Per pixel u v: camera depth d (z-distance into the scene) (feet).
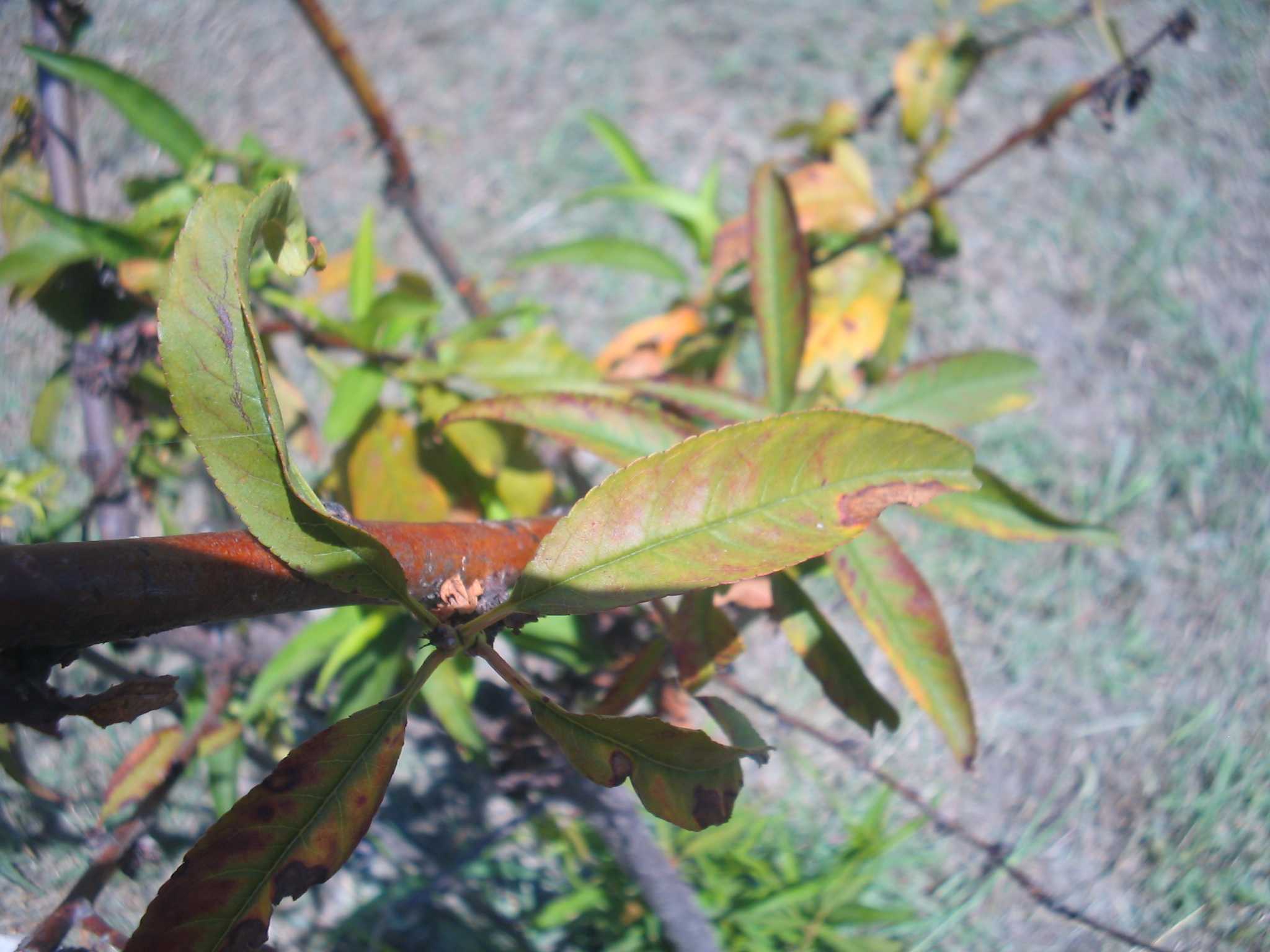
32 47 1.16
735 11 3.57
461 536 0.64
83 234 1.15
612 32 3.54
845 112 1.65
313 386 2.51
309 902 2.16
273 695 1.60
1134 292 2.91
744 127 3.28
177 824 1.94
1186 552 2.56
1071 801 2.27
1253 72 3.27
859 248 1.55
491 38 3.53
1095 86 1.47
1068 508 2.63
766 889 1.96
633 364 1.61
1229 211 3.04
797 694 2.39
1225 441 2.69
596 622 1.39
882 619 0.99
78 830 1.53
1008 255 2.97
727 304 1.62
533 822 2.03
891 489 0.63
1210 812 2.22
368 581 0.57
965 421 1.18
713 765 0.59
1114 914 2.12
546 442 1.63
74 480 1.90
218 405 0.54
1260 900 2.08
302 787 0.56
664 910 1.75
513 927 2.12
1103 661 2.45
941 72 1.59
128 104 1.20
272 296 1.31
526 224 3.08
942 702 0.99
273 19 3.52
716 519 0.62
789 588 1.07
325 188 3.12
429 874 2.13
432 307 1.29
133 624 0.50
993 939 2.11
